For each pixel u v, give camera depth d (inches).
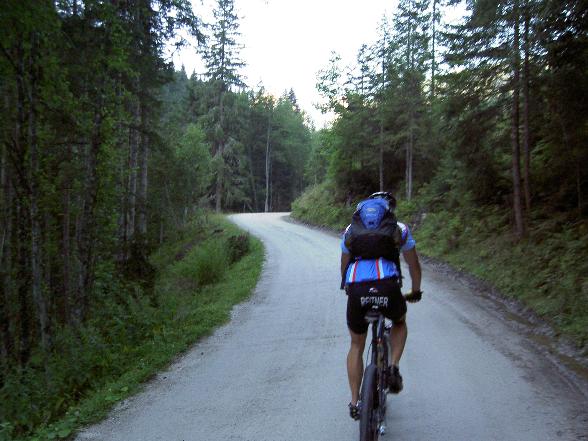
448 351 248.1
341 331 308.0
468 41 486.6
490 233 557.0
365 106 1121.4
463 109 527.5
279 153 2920.8
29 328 394.0
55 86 404.2
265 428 171.6
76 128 450.3
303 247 848.9
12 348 408.8
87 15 413.1
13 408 252.2
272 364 249.4
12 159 368.2
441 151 959.6
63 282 647.1
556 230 434.6
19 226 389.4
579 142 429.4
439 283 464.1
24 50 354.9
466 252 558.6
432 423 163.9
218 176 1927.9
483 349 249.0
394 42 1012.5
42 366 340.5
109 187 524.7
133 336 357.7
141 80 593.9
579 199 438.6
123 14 503.8
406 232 149.0
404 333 153.1
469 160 576.1
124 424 186.1
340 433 162.9
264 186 3006.9
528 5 392.2
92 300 474.9
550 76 421.4
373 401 128.1
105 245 572.7
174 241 1321.4
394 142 1077.8
